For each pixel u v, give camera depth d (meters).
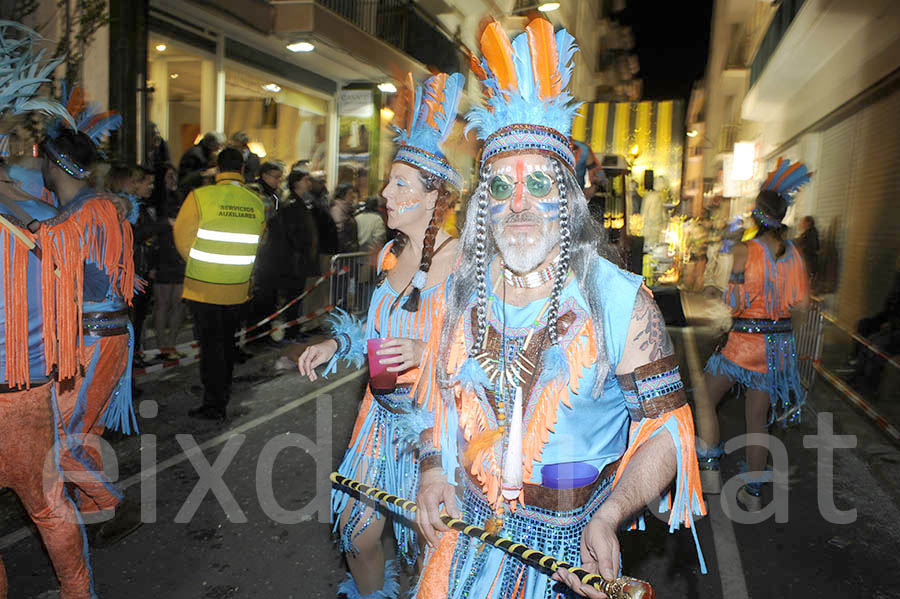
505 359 2.02
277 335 9.45
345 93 17.28
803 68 15.58
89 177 3.49
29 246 2.78
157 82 11.63
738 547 4.27
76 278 3.01
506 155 1.97
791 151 19.06
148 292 7.36
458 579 2.13
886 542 4.38
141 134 9.60
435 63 18.62
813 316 7.33
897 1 9.95
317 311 9.98
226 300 6.13
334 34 13.69
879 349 8.02
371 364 2.65
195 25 12.05
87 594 3.08
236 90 13.62
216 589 3.63
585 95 31.05
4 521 4.27
